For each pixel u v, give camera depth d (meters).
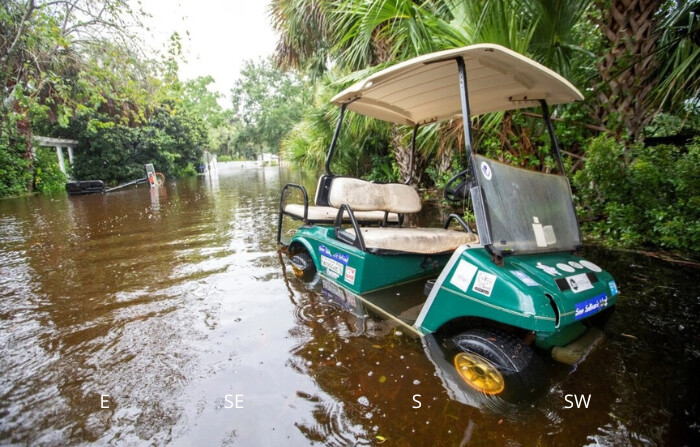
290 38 8.27
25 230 5.99
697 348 2.03
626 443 1.41
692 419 1.52
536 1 3.57
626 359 1.95
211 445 1.43
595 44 4.17
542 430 1.48
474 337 1.76
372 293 2.58
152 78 9.93
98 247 4.72
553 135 2.60
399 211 3.47
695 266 3.21
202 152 27.14
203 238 5.11
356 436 1.46
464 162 6.35
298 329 2.36
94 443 1.45
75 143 16.81
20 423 1.56
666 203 3.62
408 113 3.28
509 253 1.87
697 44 3.68
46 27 8.76
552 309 1.59
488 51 1.83
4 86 10.13
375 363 1.95
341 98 2.88
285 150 15.01
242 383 1.82
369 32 4.61
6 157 12.49
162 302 2.88
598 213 4.28
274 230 5.57
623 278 3.00
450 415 1.57
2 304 2.89
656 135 4.70
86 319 2.59
